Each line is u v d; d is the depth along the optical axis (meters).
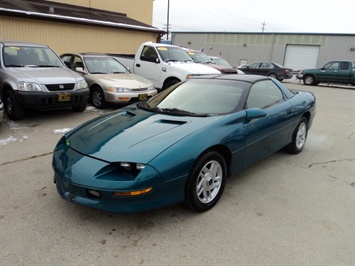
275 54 32.16
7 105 6.13
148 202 2.45
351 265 2.20
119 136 2.78
